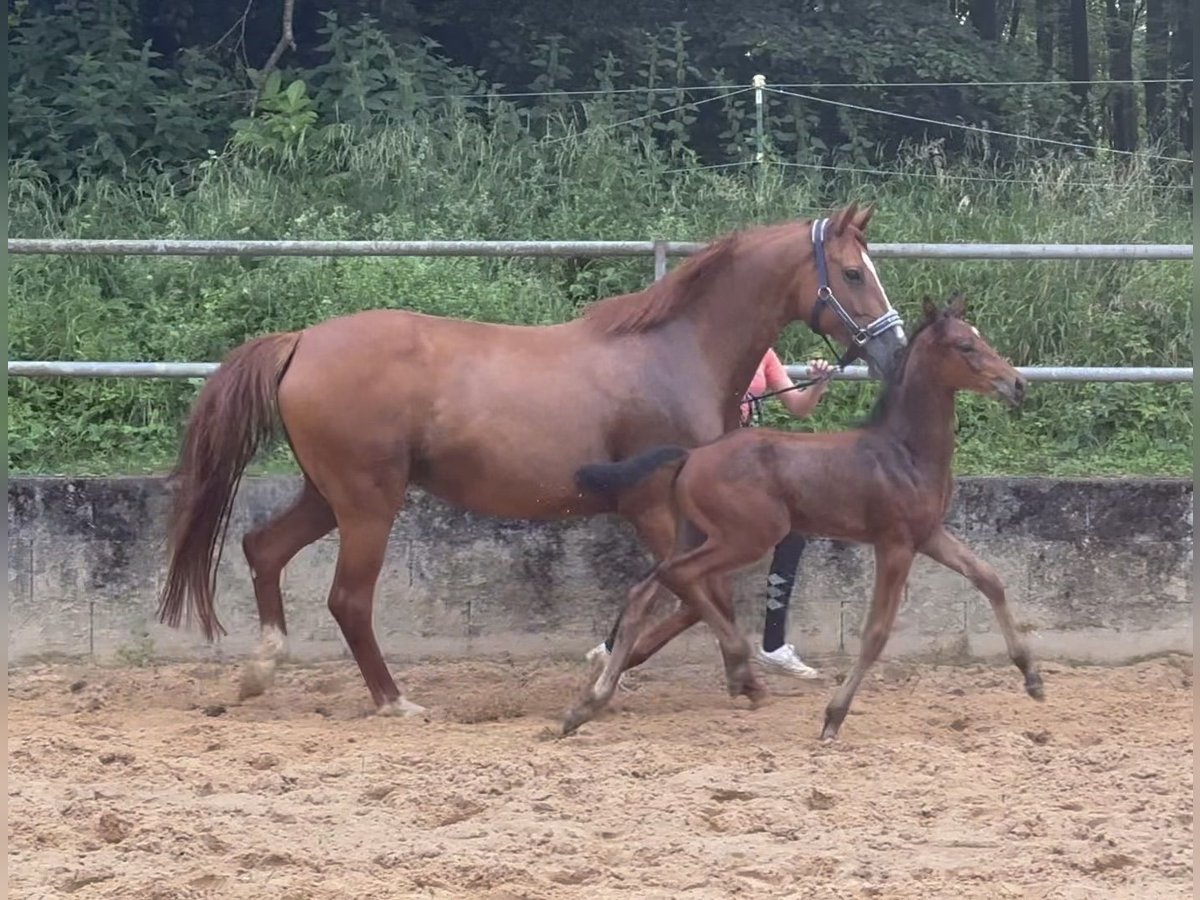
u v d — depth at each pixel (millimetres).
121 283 11148
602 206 11812
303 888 4602
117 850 5012
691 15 15586
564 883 4699
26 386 9586
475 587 8320
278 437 7805
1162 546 8297
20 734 6660
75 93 13289
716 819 5297
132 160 13438
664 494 6930
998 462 9195
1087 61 19688
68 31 13914
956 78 15484
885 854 4957
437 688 7781
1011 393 6336
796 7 16172
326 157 12844
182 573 7180
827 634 8297
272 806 5500
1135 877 4672
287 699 7566
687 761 6141
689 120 13578
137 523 8250
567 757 6141
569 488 7043
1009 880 4672
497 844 5012
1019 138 14586
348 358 6992
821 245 7168
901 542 6477
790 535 7777
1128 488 8297
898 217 11758
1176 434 9617
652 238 11367
